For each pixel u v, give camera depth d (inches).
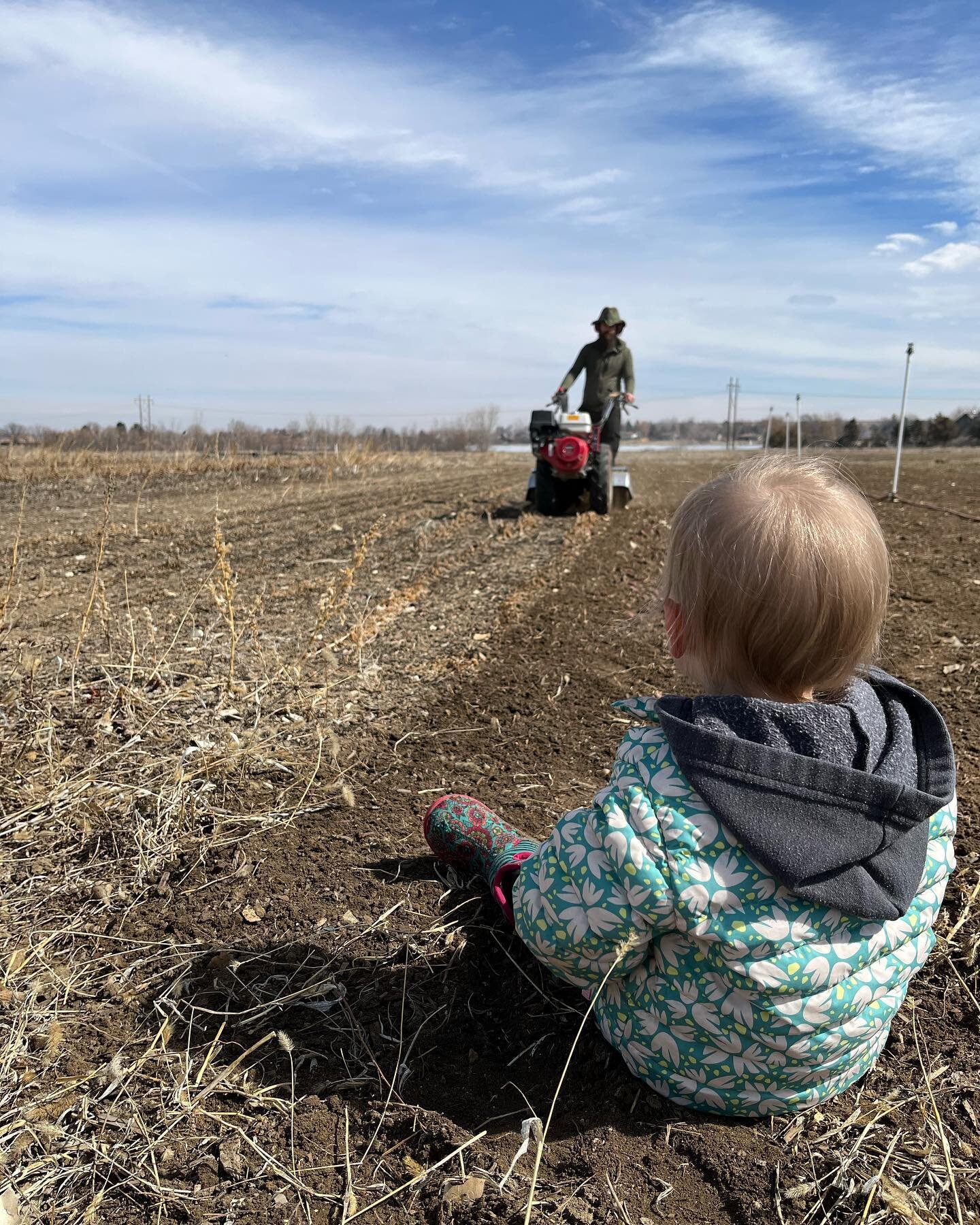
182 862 104.2
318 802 119.3
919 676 169.5
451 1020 81.5
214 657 174.4
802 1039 60.7
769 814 55.3
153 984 84.0
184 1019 79.6
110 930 91.8
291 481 641.6
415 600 238.2
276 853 106.8
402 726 146.0
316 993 83.4
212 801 118.0
